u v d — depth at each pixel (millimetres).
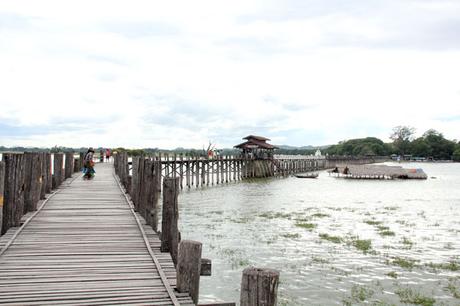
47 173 18469
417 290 13406
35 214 13484
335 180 67688
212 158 55562
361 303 12297
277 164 76312
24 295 6730
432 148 172250
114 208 14969
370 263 16469
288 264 16234
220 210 30797
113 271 8070
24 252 9234
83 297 6703
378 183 62000
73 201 16484
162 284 7391
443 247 19312
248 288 4309
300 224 25031
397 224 25578
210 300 12406
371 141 174875
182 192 44250
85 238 10609
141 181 14141
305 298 12688
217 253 17766
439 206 34938
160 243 10195
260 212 30031
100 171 33656
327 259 17000
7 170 11195
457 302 12383
